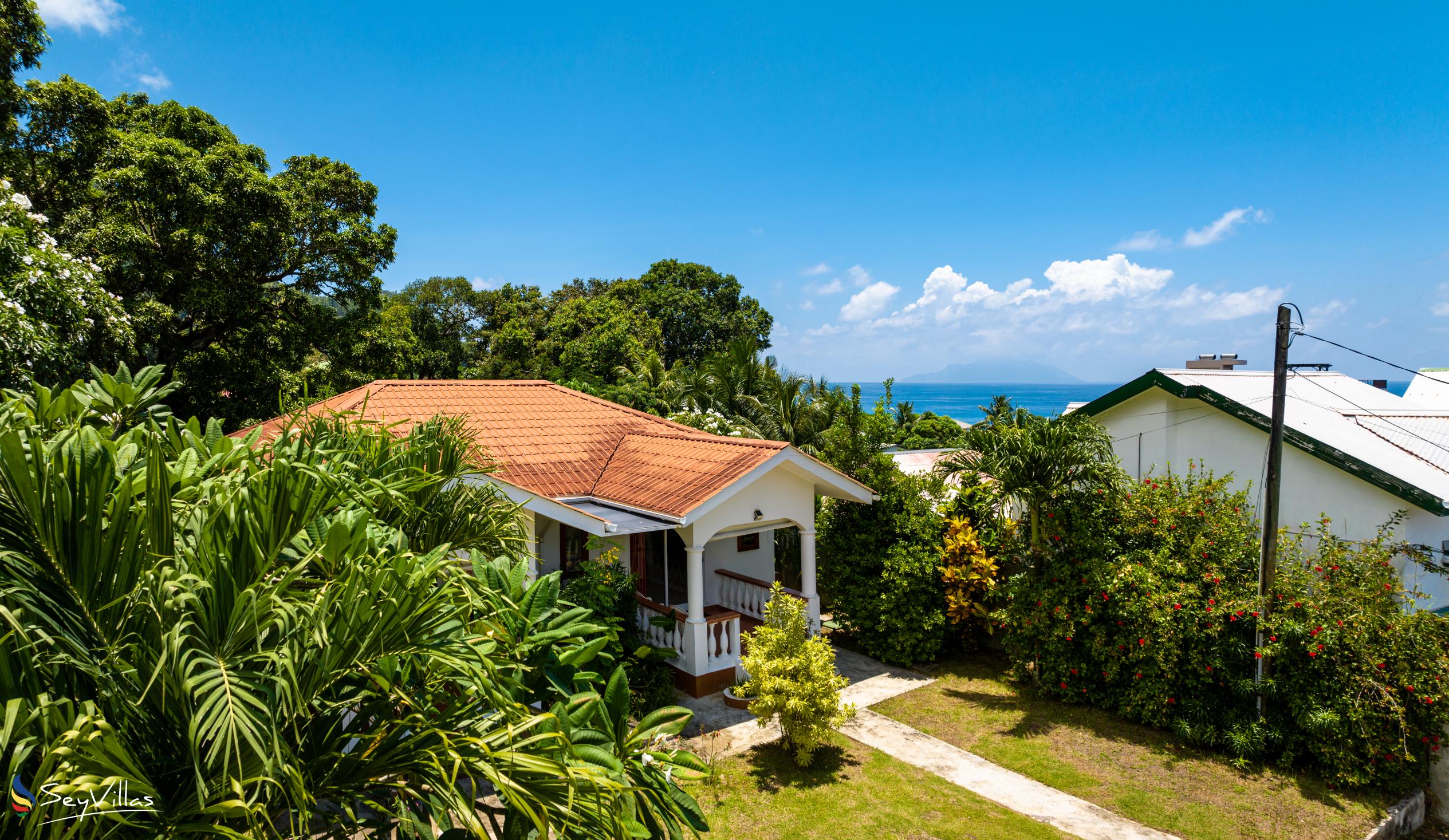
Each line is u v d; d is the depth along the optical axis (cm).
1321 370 1827
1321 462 1228
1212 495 1166
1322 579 1024
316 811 399
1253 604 1000
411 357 2869
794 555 1794
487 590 437
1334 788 940
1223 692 1069
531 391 1755
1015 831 847
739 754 1029
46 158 2103
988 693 1259
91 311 1433
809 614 1373
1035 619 1198
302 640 334
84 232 1927
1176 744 1063
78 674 334
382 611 352
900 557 1370
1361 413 1487
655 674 1160
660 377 3872
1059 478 1164
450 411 1514
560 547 1358
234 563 349
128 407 486
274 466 366
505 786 342
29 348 1078
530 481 1314
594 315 5016
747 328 6525
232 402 2369
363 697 404
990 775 978
